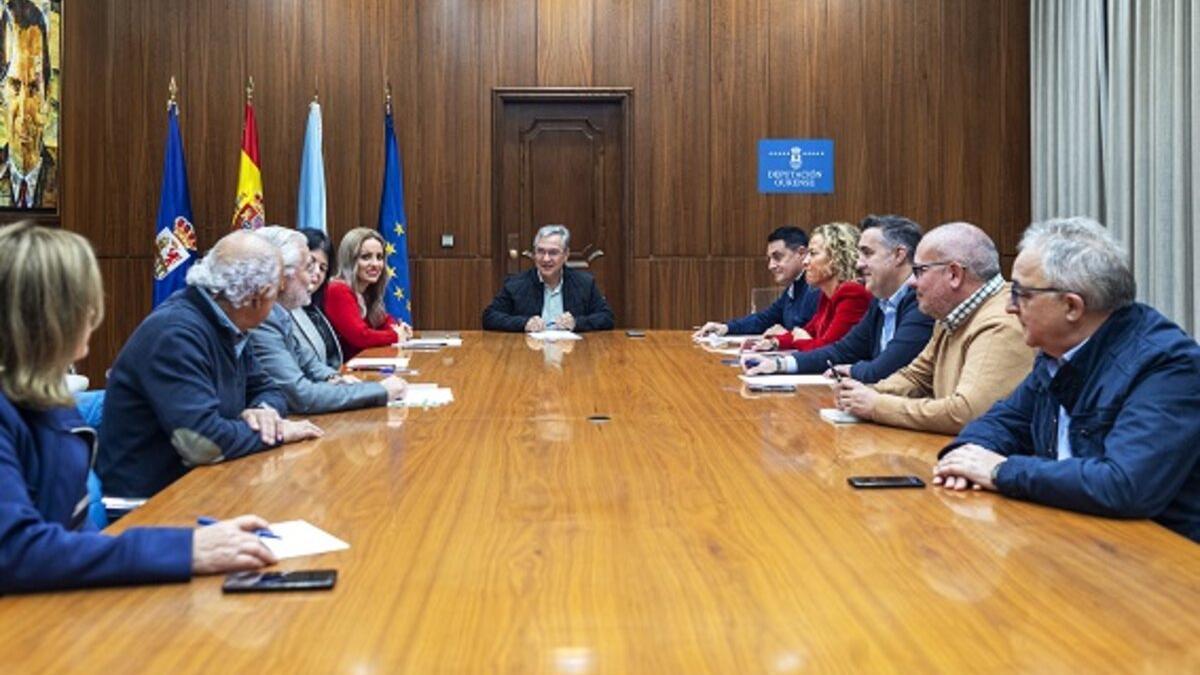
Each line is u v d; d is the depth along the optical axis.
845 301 4.41
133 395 2.39
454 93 7.37
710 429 2.66
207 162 7.21
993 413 2.30
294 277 3.34
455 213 7.39
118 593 1.41
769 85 7.45
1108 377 1.97
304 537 1.67
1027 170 7.48
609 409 3.00
